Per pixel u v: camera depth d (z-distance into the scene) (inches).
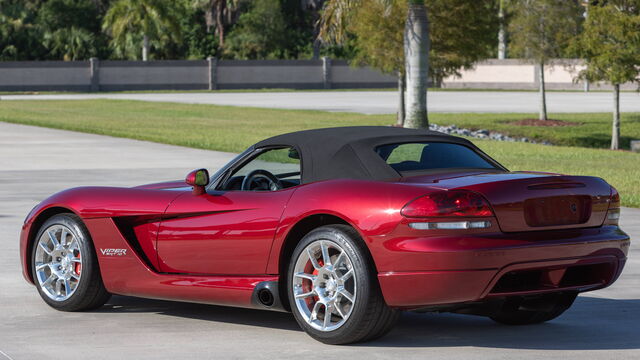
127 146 1174.3
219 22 4030.5
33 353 283.6
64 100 2778.1
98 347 291.0
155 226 326.6
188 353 282.8
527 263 271.9
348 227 280.1
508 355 277.4
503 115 2079.2
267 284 297.3
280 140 313.9
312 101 2763.3
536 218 278.5
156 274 324.5
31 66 3454.7
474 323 324.2
